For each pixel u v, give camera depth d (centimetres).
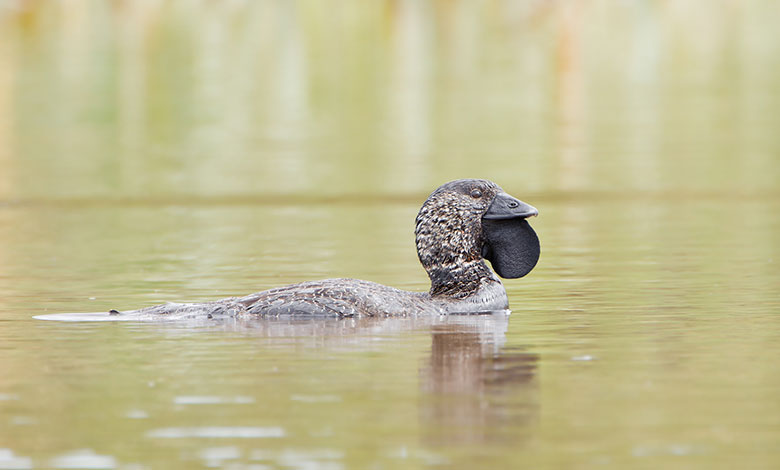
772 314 1252
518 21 5569
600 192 2784
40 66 4941
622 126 3984
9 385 913
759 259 1755
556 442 752
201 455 731
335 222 2330
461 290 1273
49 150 3631
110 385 910
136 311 1254
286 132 3956
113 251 1938
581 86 4800
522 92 4653
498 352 1033
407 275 1644
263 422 802
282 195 2791
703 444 748
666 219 2330
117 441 762
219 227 2275
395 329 1150
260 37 5409
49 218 2450
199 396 873
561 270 1653
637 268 1667
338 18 5553
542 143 3681
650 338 1105
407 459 719
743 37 5491
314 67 5069
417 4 5681
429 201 1288
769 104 4334
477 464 710
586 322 1203
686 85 4769
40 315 1269
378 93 4647
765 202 2591
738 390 884
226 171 3234
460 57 5253
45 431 787
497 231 1288
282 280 1593
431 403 846
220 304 1234
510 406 838
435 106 4388
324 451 736
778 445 745
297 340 1088
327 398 864
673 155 3434
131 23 5475
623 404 843
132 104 4412
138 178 3119
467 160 3362
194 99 4519
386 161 3369
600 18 5581
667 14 5669
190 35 5409
